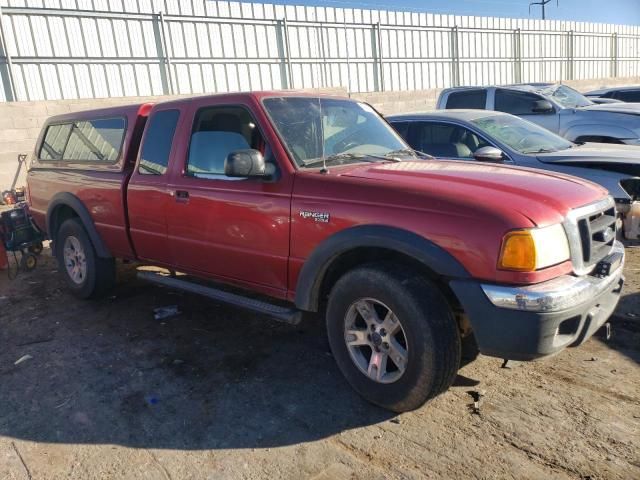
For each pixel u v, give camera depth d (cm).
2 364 417
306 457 289
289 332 451
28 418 340
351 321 334
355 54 2197
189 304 527
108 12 1570
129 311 518
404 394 309
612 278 314
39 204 600
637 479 256
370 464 280
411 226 297
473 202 288
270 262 368
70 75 1532
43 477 284
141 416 336
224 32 1823
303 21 2014
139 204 459
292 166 359
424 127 707
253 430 316
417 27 2384
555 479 260
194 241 418
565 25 3038
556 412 315
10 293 593
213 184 396
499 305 274
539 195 302
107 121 516
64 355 428
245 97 389
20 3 1416
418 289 296
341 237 320
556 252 283
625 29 3431
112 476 282
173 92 1734
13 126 1255
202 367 397
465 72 2631
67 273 563
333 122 415
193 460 291
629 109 917
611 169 602
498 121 695
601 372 357
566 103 1027
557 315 270
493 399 333
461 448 288
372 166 372
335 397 347
